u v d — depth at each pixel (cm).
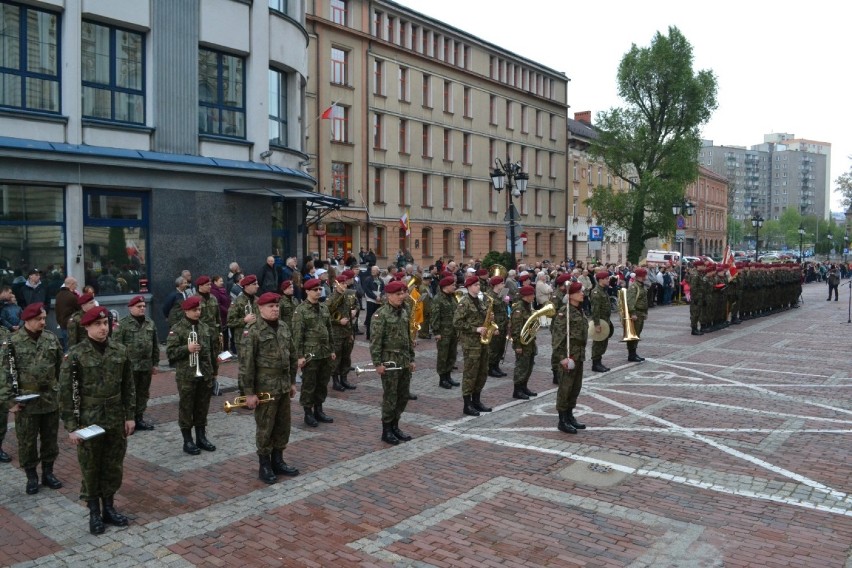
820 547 633
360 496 754
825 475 827
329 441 959
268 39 2003
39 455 796
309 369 1024
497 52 5012
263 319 809
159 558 613
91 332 669
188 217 1780
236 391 1276
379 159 4038
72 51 1583
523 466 852
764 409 1162
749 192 19112
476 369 1102
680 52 4950
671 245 8606
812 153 19438
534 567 594
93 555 620
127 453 901
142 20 1706
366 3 3875
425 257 4459
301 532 664
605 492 767
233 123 1941
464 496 753
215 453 904
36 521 697
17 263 1516
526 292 1233
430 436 984
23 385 771
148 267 1723
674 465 859
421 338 1992
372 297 1906
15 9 1522
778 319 2741
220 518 697
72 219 1575
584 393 1291
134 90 1723
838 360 1694
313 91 3572
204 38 1831
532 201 5588
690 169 4950
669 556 614
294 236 2188
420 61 4319
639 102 5084
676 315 2798
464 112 4759
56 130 1561
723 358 1720
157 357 1010
